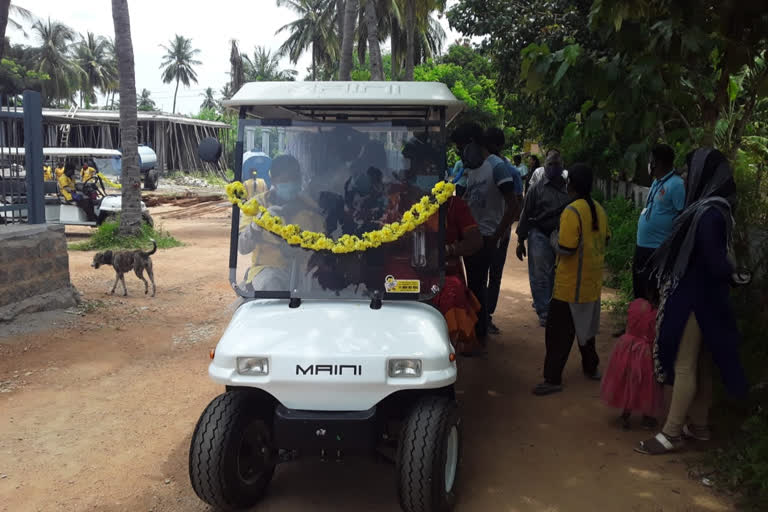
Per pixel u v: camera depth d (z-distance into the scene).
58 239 9.05
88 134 43.75
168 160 46.12
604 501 4.03
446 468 3.84
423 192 4.14
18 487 4.29
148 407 5.68
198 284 11.15
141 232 15.70
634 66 5.14
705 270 4.35
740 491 4.07
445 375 3.67
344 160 4.17
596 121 5.68
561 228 5.62
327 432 3.59
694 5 4.93
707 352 4.58
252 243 4.21
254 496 3.96
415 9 30.72
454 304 4.55
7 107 8.76
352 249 4.13
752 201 6.04
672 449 4.62
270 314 4.01
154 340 7.75
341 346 3.69
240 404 3.78
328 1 49.06
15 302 8.30
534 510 3.93
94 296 9.95
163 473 4.48
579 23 14.62
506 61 17.14
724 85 6.01
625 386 4.92
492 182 6.70
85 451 4.83
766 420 4.52
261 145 4.21
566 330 5.77
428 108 4.42
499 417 5.38
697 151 4.49
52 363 6.82
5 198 8.80
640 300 5.05
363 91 4.29
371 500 4.08
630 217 13.63
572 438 4.96
